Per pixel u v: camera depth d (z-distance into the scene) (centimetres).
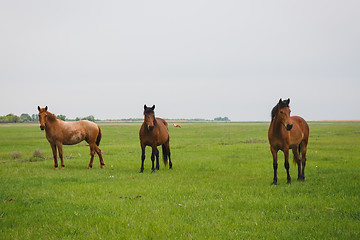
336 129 5178
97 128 1430
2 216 623
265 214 632
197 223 573
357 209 628
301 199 729
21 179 1046
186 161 1554
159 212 642
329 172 1149
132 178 1080
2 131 4872
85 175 1144
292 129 987
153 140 1228
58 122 1327
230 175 1127
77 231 535
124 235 510
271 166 1343
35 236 514
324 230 523
